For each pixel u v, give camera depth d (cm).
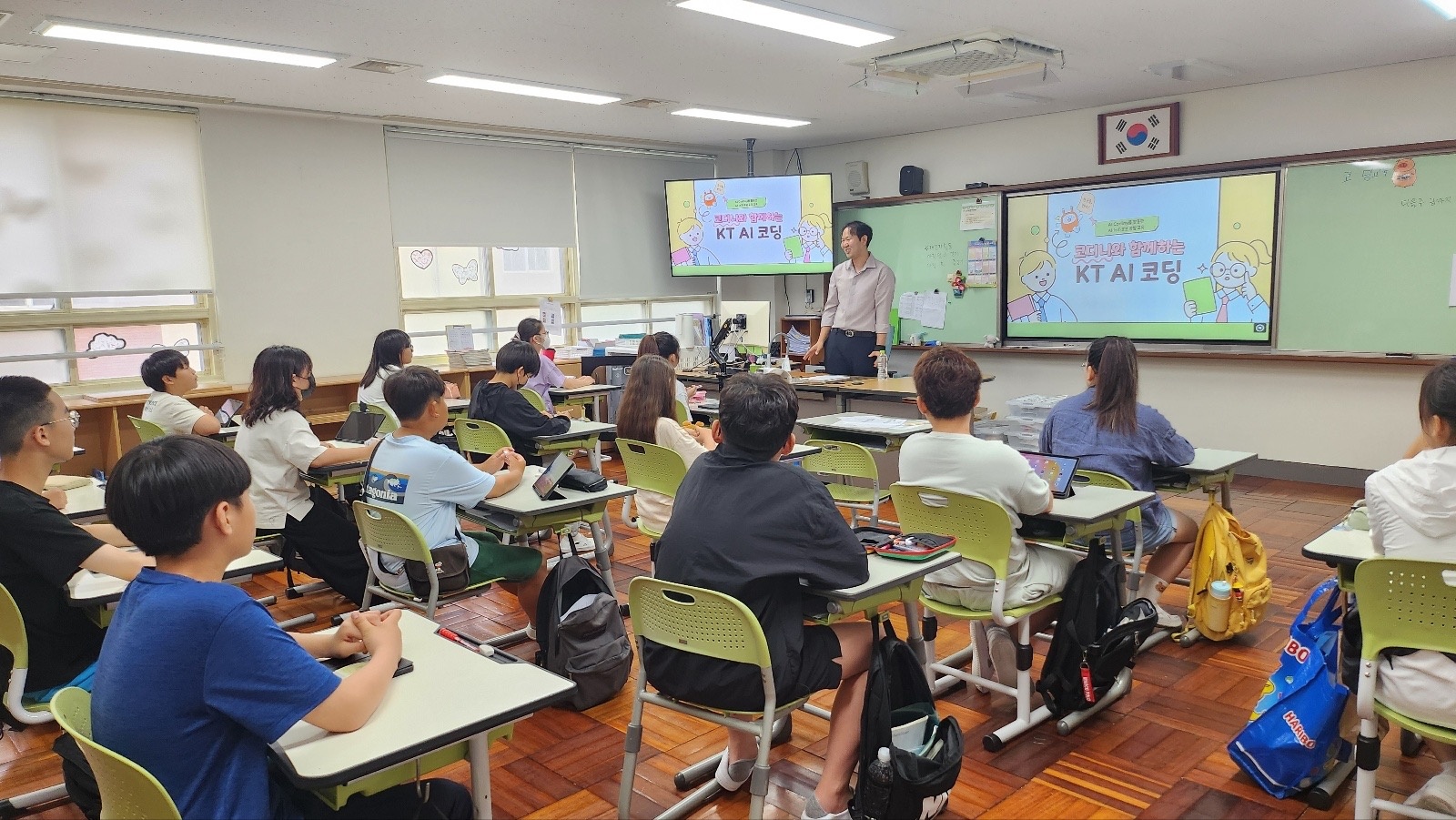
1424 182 517
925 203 750
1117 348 316
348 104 582
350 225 643
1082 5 406
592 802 235
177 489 131
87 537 208
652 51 468
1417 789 228
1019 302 704
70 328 541
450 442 474
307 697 132
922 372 266
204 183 579
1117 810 225
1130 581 300
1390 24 442
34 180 519
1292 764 224
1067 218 670
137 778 122
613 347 763
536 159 737
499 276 733
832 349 640
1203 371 619
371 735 137
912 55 486
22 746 274
